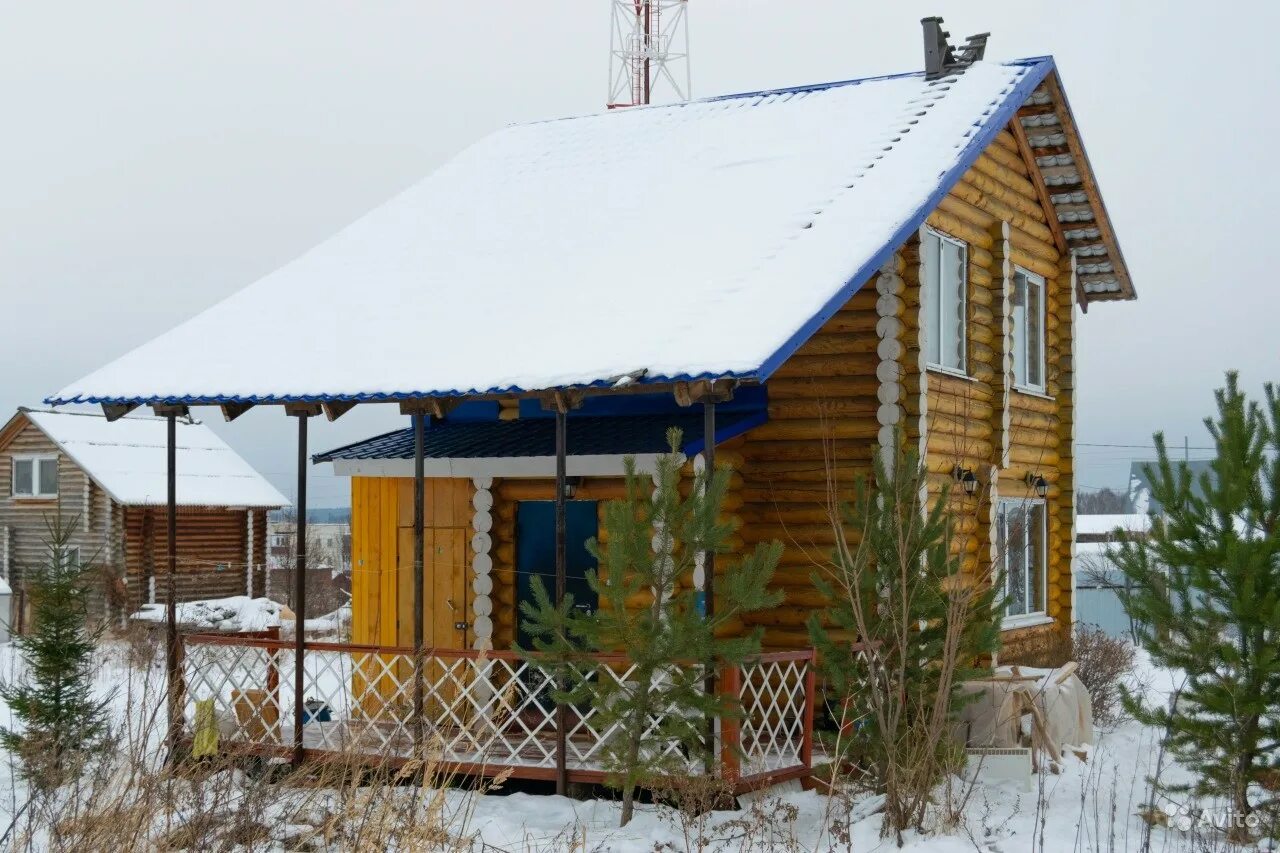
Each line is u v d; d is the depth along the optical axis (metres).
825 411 13.28
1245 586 9.93
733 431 12.98
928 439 13.46
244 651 12.48
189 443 36.75
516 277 13.55
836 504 11.02
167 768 8.89
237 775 11.32
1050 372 17.64
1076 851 9.23
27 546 34.78
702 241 12.96
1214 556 10.18
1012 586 16.14
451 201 16.47
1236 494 10.12
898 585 10.24
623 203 14.71
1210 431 10.63
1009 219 16.16
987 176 15.50
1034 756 12.25
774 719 12.96
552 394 10.67
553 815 10.44
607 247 13.62
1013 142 16.28
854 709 10.50
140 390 12.80
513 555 13.69
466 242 15.00
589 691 9.99
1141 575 10.60
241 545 36.06
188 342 13.96
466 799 10.30
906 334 13.24
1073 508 17.62
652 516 9.83
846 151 14.18
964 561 14.49
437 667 13.60
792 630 13.32
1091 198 16.95
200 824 8.36
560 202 15.35
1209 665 10.26
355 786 8.88
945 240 14.45
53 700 12.14
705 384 10.11
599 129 17.64
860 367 13.22
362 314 13.71
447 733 11.42
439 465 13.59
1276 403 10.39
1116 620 29.95
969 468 14.78
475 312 12.95
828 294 10.88
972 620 10.62
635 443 12.86
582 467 12.84
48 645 12.37
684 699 9.85
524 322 12.30
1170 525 10.46
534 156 17.22
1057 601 17.47
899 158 13.52
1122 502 59.00
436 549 13.84
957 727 11.86
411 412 11.62
